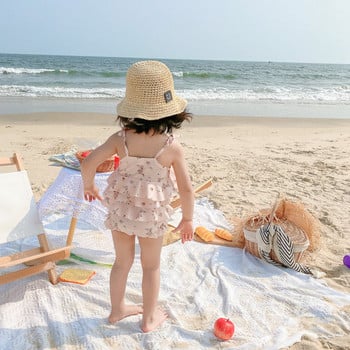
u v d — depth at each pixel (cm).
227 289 344
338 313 320
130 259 291
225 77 3419
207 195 583
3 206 323
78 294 335
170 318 310
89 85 2388
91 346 277
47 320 303
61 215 480
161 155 263
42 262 342
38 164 705
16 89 1991
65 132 1012
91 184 284
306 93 2408
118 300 296
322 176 691
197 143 932
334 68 7975
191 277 369
